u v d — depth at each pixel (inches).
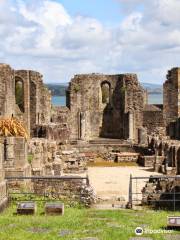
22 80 3179.1
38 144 2012.8
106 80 3474.4
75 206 1348.4
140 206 1368.1
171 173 2229.3
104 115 3476.9
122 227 965.8
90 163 2714.1
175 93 3417.8
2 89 2787.9
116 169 2469.2
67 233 916.6
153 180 1568.7
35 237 885.2
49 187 1489.9
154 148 2694.4
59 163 2117.4
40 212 1170.6
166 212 1217.4
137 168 2514.8
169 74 3447.3
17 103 3314.5
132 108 3410.4
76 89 3432.6
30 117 3221.0
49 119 3363.7
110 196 1604.3
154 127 3410.4
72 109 3435.0
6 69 2819.9
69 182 1487.5
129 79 3412.9
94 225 984.9
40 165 1921.8
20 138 1588.3
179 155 2146.9
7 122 1931.6
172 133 3334.2
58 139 3024.1
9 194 1346.0
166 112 3425.2
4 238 877.2
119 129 3447.3
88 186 1435.8
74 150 2613.2
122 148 2974.9
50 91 3373.5
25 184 1504.7
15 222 1018.7
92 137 3462.1
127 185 1904.5
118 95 3459.6
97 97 3469.5
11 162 1571.1
